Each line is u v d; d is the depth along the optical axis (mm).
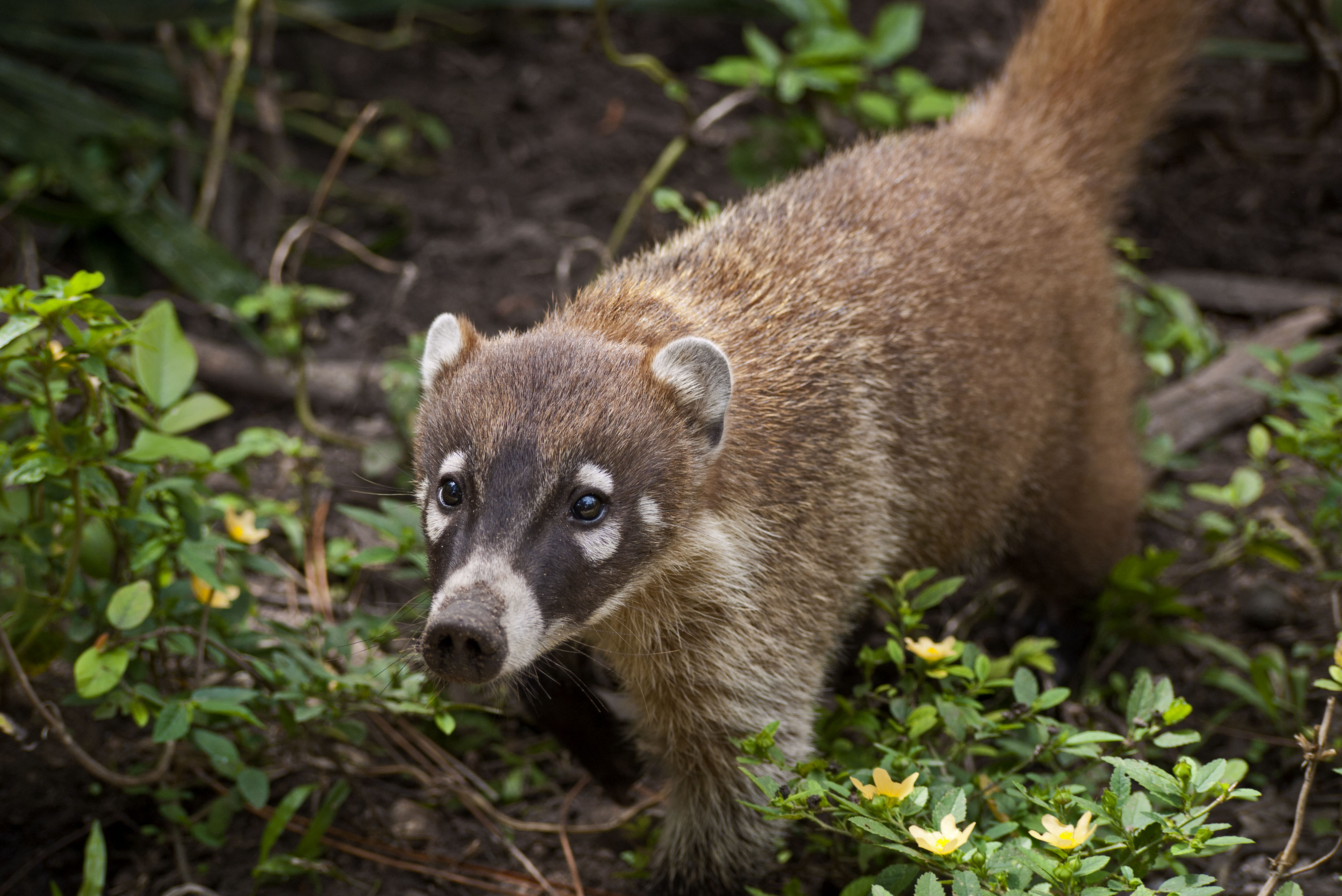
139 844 7863
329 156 13906
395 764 8406
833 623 7309
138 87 13305
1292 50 13883
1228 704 8805
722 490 6691
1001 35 14852
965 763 7348
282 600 9320
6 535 7469
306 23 14758
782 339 7176
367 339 11711
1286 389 9367
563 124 14164
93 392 7164
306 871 7355
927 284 7684
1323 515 8422
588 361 6344
